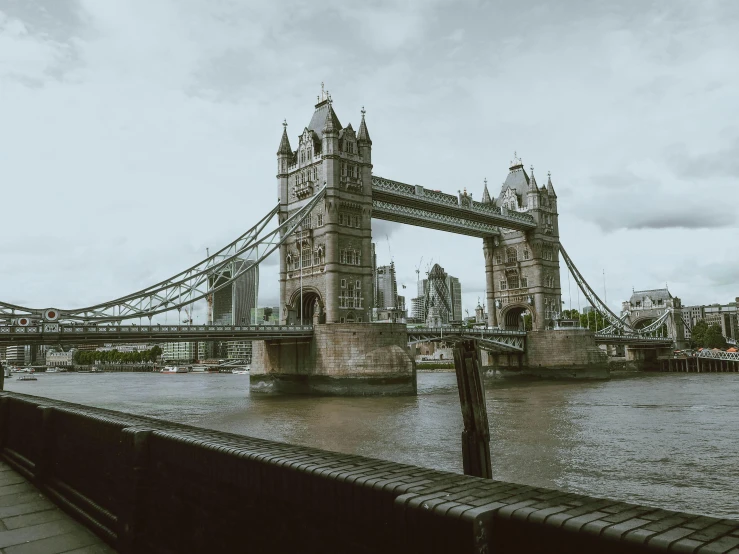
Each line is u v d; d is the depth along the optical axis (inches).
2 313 2322.8
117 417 378.0
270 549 220.2
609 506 150.4
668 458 1251.8
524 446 1395.2
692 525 132.0
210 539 254.5
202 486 263.4
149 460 310.8
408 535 164.9
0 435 581.6
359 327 2965.1
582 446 1391.5
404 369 2925.7
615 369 6323.8
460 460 1242.6
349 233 3366.1
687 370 5634.8
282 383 3275.1
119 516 327.0
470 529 146.4
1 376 968.9
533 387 3481.8
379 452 1337.4
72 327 2393.0
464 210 4060.0
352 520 187.0
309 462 214.5
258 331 2881.4
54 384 4852.4
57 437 444.1
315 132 3553.2
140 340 2620.6
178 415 2082.9
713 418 1873.8
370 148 3558.1
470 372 430.0
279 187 3595.0
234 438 283.3
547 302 4682.6
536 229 4677.7
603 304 5477.4
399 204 3846.0
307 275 3403.1
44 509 409.7
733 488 1007.6
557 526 138.9
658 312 7175.2
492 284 4938.5
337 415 2037.4
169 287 2997.0
